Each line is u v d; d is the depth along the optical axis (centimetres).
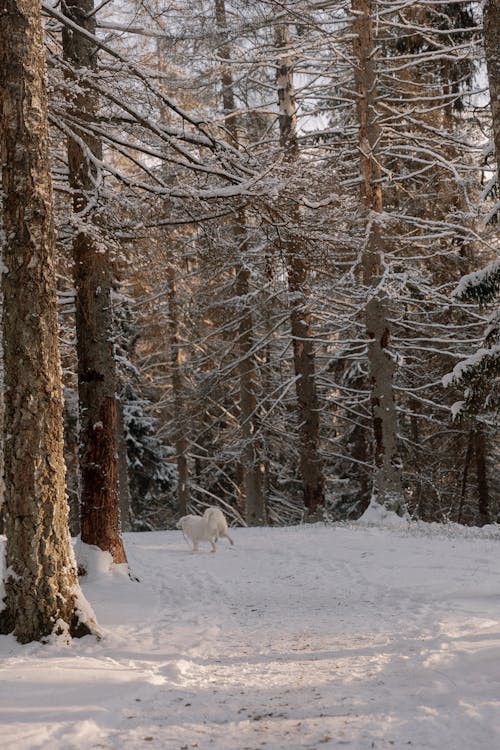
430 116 2150
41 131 715
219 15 1532
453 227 1819
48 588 686
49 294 705
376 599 898
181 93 1400
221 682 558
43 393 691
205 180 1140
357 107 1912
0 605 686
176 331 2827
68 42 1114
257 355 2739
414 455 2564
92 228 960
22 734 421
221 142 1099
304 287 1736
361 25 1886
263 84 2122
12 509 687
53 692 508
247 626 786
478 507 2867
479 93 2002
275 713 469
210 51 1576
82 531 1099
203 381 2589
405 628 713
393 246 2155
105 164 1077
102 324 1130
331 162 1786
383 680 529
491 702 445
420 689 494
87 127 1059
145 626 789
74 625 700
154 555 1465
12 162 700
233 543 1582
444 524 1767
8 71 704
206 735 431
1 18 707
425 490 2773
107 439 1114
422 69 2188
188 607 904
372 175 1884
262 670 591
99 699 495
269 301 2208
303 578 1102
